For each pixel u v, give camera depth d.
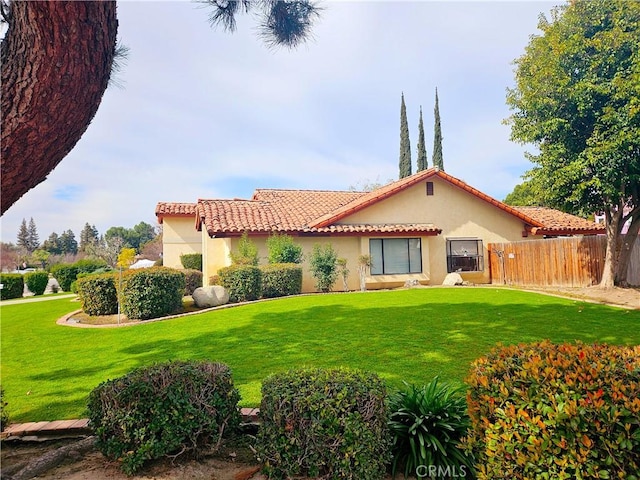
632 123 12.88
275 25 5.06
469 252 22.38
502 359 3.37
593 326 9.27
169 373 3.99
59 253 76.75
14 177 3.28
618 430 2.45
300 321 10.64
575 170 13.98
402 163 46.53
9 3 3.00
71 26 2.95
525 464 2.73
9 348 9.31
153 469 3.81
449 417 3.89
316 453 3.39
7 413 4.95
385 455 3.57
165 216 26.73
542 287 18.78
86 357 8.23
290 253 17.62
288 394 3.57
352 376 3.85
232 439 4.45
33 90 3.01
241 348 8.15
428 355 7.09
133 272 13.06
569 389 2.69
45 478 3.63
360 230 19.45
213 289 14.78
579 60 14.34
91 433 4.71
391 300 13.89
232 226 18.00
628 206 16.66
